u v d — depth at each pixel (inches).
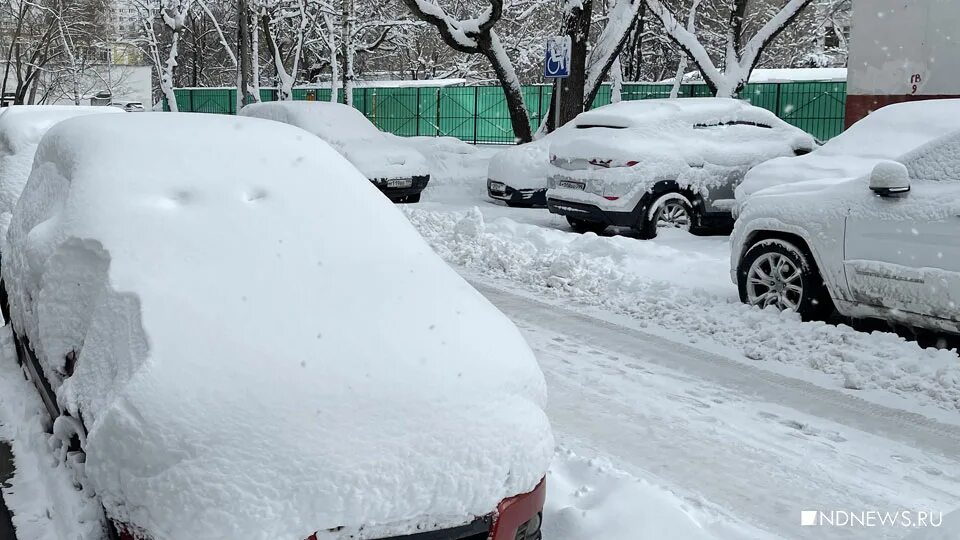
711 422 218.4
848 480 187.3
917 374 249.0
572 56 827.4
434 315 136.5
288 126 177.8
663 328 306.3
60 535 127.0
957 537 103.3
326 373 119.0
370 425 114.2
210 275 134.2
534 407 128.6
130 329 123.3
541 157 622.8
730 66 851.4
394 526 112.0
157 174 155.2
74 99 1700.3
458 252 424.2
